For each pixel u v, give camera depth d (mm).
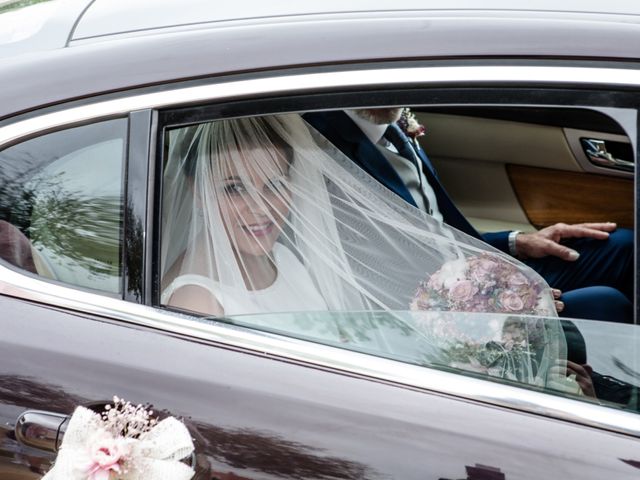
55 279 1848
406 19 1862
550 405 1700
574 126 2600
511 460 1637
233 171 1977
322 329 1851
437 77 1777
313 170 2064
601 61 1760
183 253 1926
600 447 1652
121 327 1789
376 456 1650
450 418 1683
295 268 2012
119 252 1825
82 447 1660
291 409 1694
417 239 2078
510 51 1782
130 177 1820
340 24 1863
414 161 2457
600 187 2934
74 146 1855
